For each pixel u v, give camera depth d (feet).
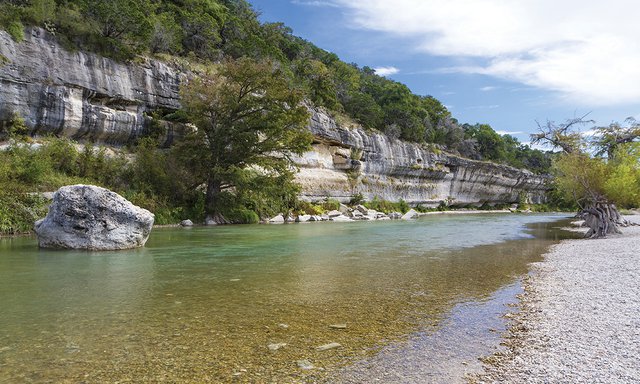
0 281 33.53
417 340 21.06
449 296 30.40
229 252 52.60
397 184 202.69
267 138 107.76
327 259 47.75
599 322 23.84
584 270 41.24
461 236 81.00
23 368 16.90
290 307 26.86
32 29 89.04
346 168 174.60
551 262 47.19
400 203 194.29
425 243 66.74
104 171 90.89
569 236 86.07
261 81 104.17
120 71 104.83
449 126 302.86
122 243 53.26
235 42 173.27
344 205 159.74
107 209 53.01
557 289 32.81
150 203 92.73
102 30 106.11
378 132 200.75
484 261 47.75
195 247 57.06
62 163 85.61
